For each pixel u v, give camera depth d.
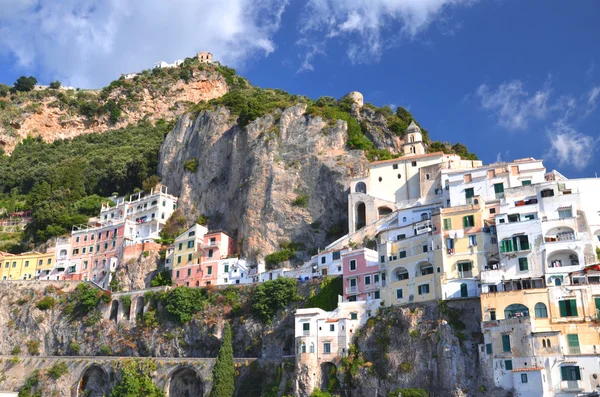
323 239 142.12
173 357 121.00
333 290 113.62
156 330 127.12
